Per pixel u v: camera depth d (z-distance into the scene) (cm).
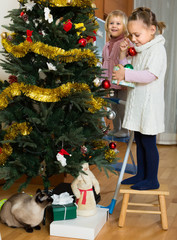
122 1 404
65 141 172
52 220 177
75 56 163
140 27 173
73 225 158
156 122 172
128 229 170
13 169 164
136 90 177
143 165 184
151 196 223
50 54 160
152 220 182
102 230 168
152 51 172
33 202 159
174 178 269
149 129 170
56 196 175
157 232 167
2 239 155
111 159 192
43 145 171
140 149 186
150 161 175
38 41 165
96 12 320
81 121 183
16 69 163
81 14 181
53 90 164
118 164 229
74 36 173
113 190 233
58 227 158
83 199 170
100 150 191
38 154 174
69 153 176
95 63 176
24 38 173
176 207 201
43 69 166
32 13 174
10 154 170
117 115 232
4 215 168
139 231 167
